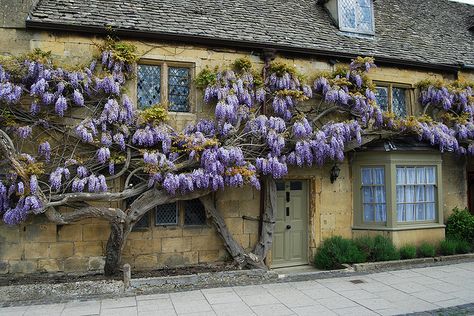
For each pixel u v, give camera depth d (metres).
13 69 6.88
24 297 6.17
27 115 7.11
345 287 6.88
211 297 6.32
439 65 10.17
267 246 8.20
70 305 5.94
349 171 9.45
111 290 6.47
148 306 5.89
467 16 13.62
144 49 7.82
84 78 7.12
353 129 8.48
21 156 6.57
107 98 7.41
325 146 8.08
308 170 8.99
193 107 8.15
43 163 6.96
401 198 9.27
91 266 7.35
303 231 9.15
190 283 6.88
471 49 11.56
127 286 6.54
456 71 10.54
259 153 8.01
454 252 9.14
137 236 7.69
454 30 12.48
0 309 5.77
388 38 10.67
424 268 8.20
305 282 7.20
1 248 6.99
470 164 11.38
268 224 8.25
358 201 9.38
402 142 9.38
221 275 7.11
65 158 7.18
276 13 10.02
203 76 7.99
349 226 9.36
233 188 8.35
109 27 7.43
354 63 9.03
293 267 8.85
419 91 10.17
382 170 9.20
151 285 6.66
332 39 9.65
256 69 8.59
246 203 8.44
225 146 7.57
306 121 8.13
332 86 8.83
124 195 7.04
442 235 9.54
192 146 7.27
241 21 9.12
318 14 10.62
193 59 8.13
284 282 7.21
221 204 8.25
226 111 7.68
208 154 7.26
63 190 6.84
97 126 7.25
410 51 10.30
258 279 7.31
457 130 9.73
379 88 9.94
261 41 8.48
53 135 7.27
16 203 6.84
